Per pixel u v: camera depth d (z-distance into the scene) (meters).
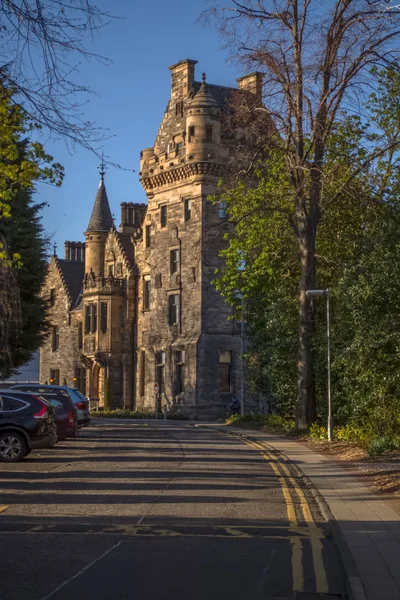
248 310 45.09
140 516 13.41
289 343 38.25
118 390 71.88
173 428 45.22
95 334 72.44
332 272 36.97
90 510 13.97
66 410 29.36
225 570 9.59
